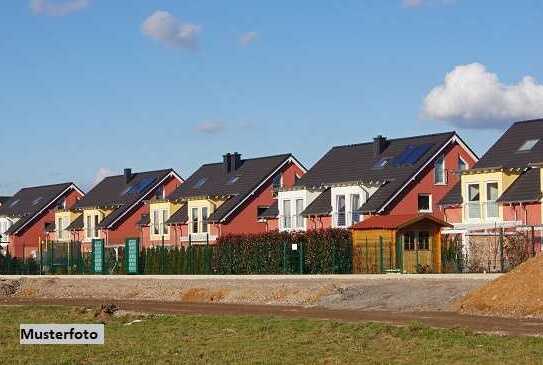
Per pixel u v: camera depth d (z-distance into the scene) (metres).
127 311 31.19
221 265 50.34
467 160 57.06
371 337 21.80
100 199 82.38
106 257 58.12
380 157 59.25
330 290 34.62
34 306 35.00
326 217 57.84
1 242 83.12
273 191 66.00
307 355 19.53
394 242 42.66
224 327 24.94
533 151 49.72
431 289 31.88
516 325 24.09
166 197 74.31
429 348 19.81
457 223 51.59
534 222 47.44
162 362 19.08
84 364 19.25
